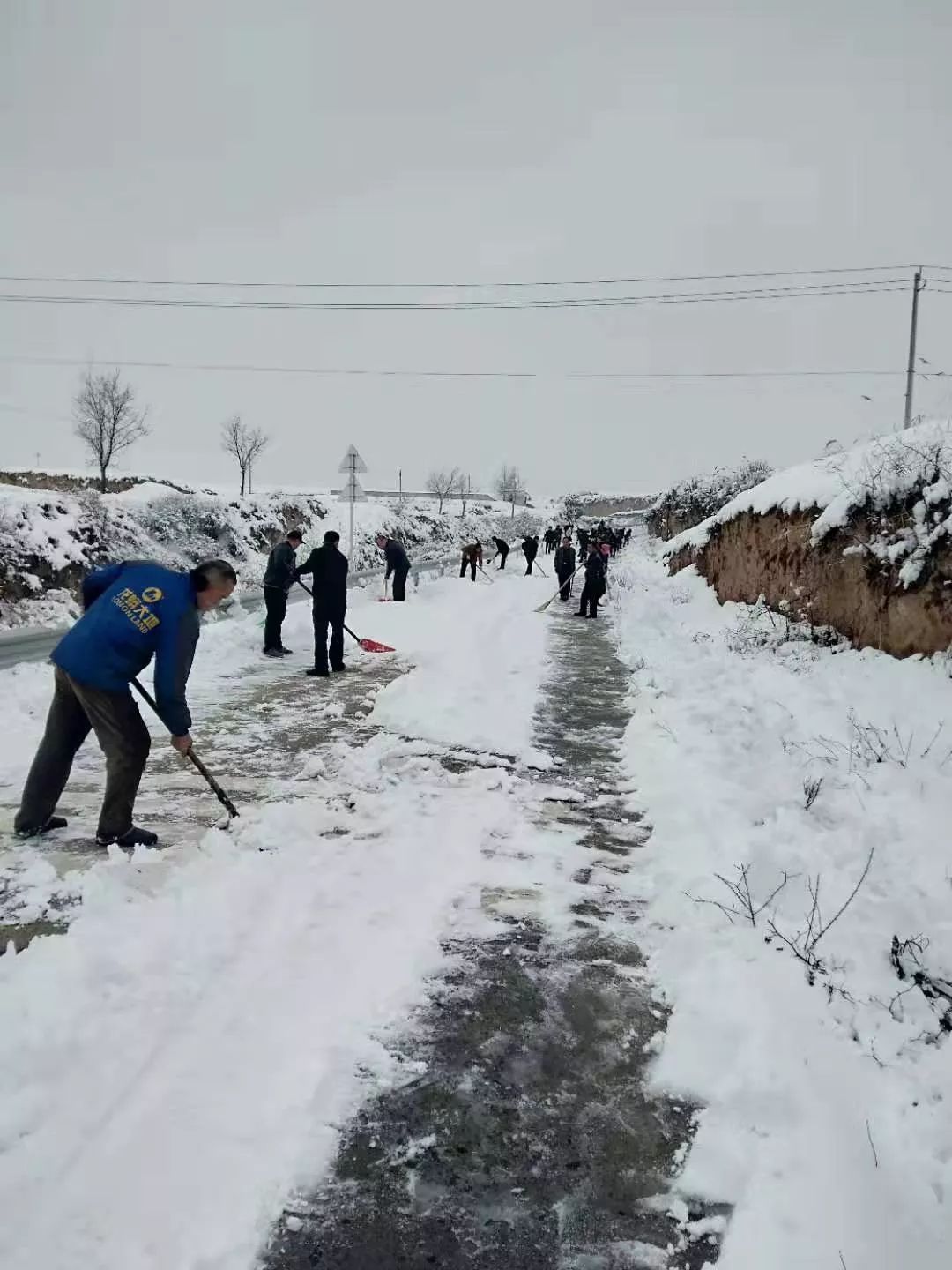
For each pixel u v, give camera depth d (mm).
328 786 5289
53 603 17594
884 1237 2049
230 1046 2650
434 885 3918
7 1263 1842
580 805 5168
